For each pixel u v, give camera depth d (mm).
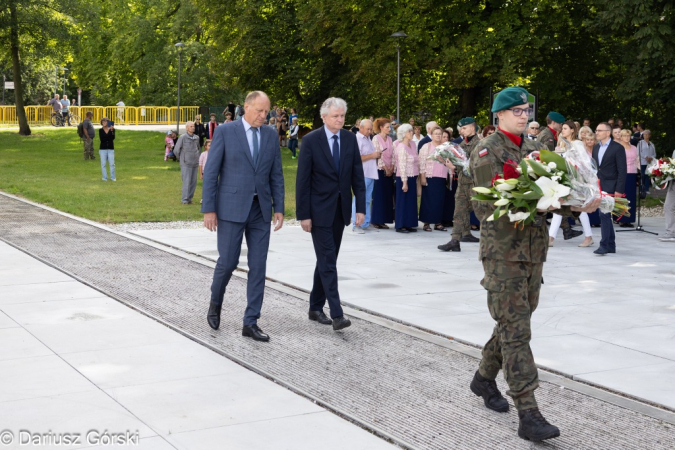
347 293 8906
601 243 12125
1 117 49531
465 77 27562
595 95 31016
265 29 40469
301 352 6523
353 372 5988
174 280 9508
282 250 12047
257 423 4840
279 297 8695
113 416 4898
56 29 41406
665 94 24078
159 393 5363
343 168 7129
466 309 8102
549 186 4504
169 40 57594
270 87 43062
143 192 21281
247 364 6109
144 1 59000
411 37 28484
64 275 9625
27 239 12648
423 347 6715
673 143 27234
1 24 40625
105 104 68688
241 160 6938
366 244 13039
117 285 9133
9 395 5254
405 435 4730
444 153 5328
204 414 4977
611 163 12672
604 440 4695
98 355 6250
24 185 22219
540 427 4605
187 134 18656
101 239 12852
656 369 6078
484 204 4824
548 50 28000
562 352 6551
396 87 31656
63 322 7312
